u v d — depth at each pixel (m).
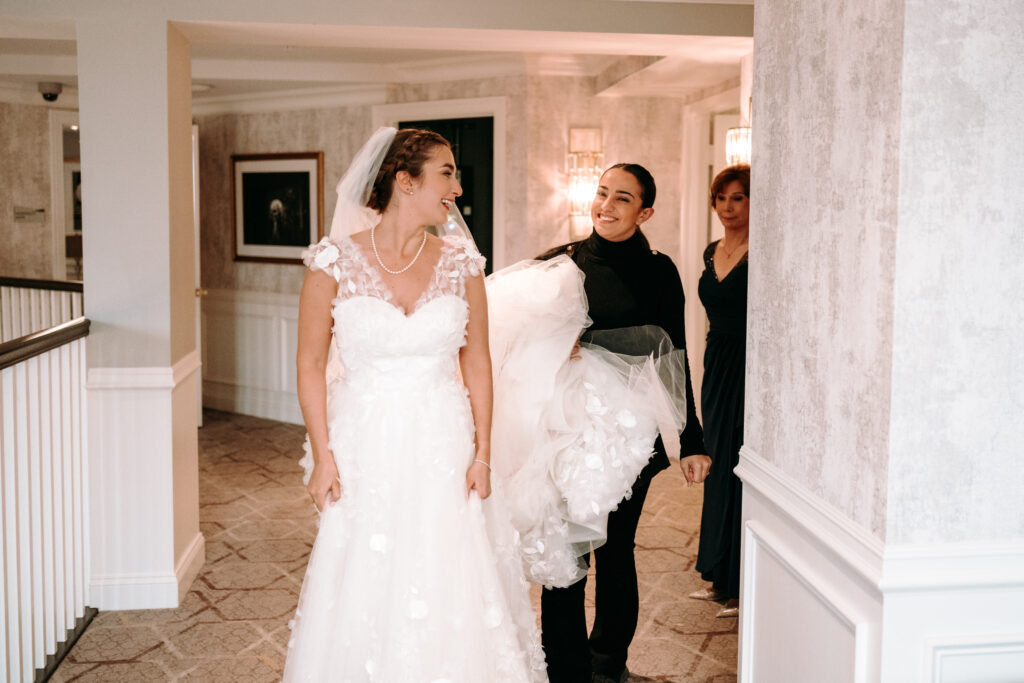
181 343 4.02
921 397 1.76
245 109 7.80
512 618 2.69
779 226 2.26
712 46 4.45
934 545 1.79
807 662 2.13
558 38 4.21
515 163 6.52
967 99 1.72
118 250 3.78
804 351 2.13
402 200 2.51
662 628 3.62
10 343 2.94
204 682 3.19
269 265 7.79
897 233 1.73
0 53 6.52
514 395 2.79
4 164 7.29
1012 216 1.75
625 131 6.60
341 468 2.49
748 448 2.48
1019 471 1.80
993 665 1.82
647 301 2.93
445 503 2.50
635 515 2.96
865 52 1.83
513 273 2.90
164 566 3.87
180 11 3.74
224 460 6.38
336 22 3.87
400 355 2.50
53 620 3.34
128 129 3.74
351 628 2.44
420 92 6.91
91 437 3.81
